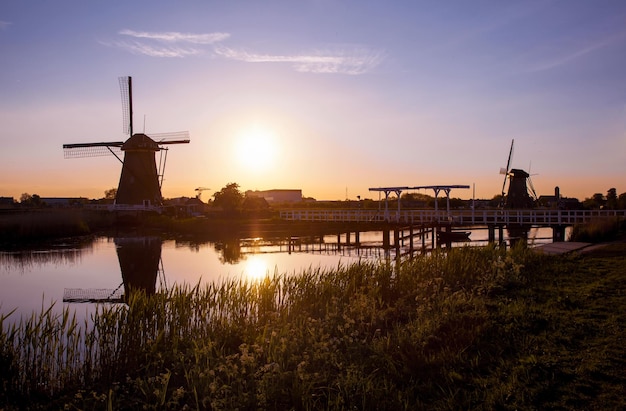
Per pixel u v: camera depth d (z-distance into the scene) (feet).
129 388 27.76
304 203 318.45
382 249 127.24
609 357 24.99
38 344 31.42
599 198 239.09
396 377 25.72
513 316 33.24
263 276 80.02
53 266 93.35
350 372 25.54
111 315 35.12
